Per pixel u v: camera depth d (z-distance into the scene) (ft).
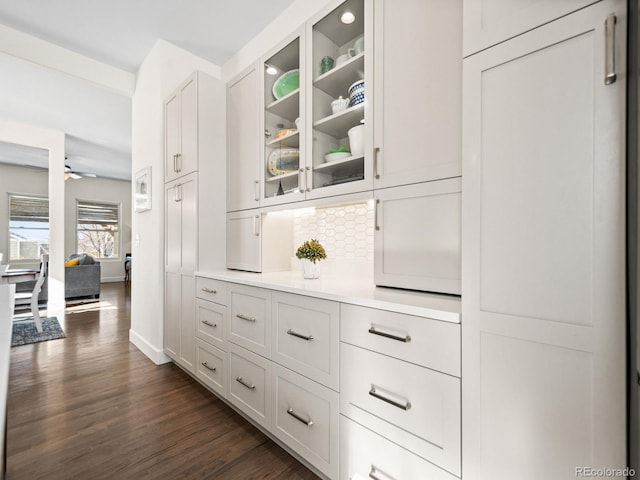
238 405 5.93
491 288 2.88
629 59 2.23
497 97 2.88
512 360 2.76
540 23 2.64
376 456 3.76
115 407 6.36
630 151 2.21
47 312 14.24
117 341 10.67
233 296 6.14
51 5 7.75
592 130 2.39
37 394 6.88
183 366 7.80
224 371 6.36
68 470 4.59
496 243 2.86
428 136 4.14
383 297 3.96
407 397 3.47
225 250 8.05
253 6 7.77
